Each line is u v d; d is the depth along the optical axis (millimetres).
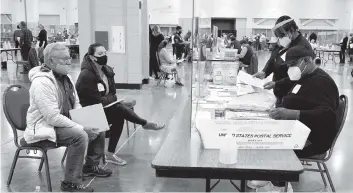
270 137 1633
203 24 4387
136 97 6730
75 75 9555
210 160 1510
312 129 2096
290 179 1418
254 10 19109
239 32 19328
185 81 8766
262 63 12156
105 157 3389
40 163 3166
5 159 3455
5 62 10953
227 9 19234
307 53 2203
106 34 7387
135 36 7398
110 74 3275
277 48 3418
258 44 16609
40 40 10234
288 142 1635
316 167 3291
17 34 11859
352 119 5133
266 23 19109
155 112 5484
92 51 3072
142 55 8227
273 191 2328
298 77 2219
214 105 2324
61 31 19969
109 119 3273
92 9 7332
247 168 1422
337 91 2193
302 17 18766
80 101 3021
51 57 2555
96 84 3053
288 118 2031
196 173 1453
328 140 2160
